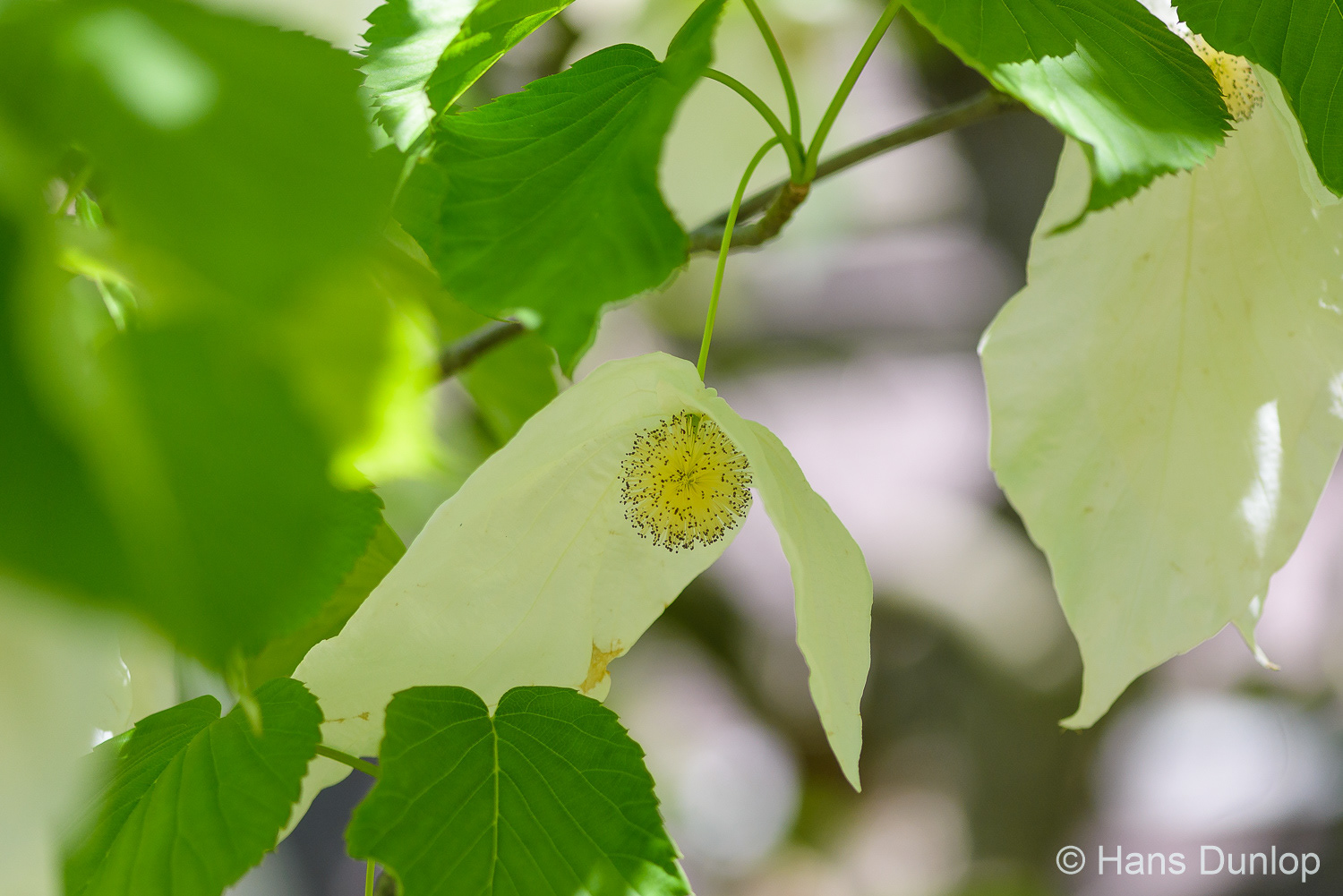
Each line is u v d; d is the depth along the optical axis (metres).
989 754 1.42
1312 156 0.50
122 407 0.25
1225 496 0.55
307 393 0.27
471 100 0.56
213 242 0.26
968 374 1.74
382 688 0.52
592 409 0.51
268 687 0.51
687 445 0.52
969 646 1.46
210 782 0.50
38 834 0.32
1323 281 0.55
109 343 0.26
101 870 0.49
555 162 0.48
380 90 0.51
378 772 0.50
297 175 0.27
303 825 1.63
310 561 0.26
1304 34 0.50
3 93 0.26
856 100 0.99
